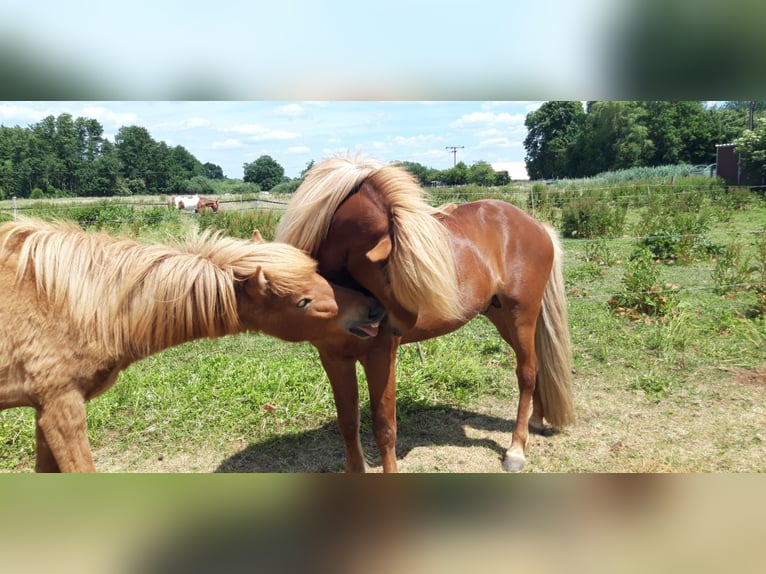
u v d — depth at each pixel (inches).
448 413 170.4
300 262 97.9
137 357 97.7
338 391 119.3
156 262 94.9
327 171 108.0
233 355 217.8
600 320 237.8
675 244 358.9
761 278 282.0
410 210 100.8
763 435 144.6
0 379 86.8
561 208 578.9
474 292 130.5
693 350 206.1
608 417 160.1
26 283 87.6
